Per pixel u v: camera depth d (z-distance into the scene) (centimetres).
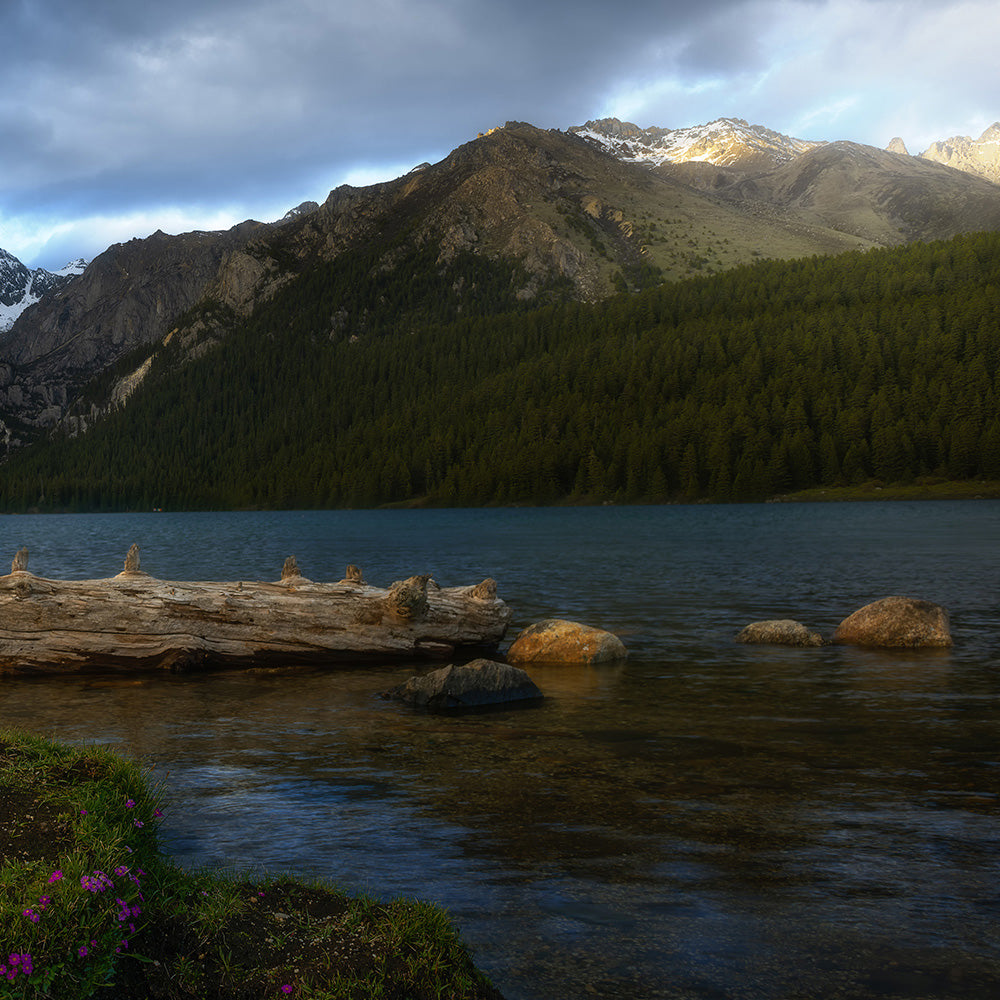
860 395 18512
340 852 725
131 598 1669
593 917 598
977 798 865
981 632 2119
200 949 490
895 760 1015
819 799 867
